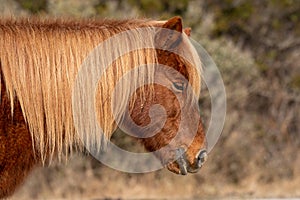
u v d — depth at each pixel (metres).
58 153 15.11
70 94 14.91
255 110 39.66
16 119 14.70
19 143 14.77
